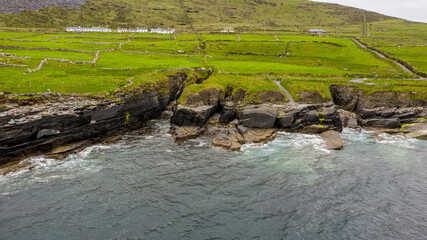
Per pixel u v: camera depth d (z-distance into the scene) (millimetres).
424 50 119562
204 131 53438
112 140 48312
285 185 35938
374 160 43781
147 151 45281
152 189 34531
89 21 197500
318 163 42188
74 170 38156
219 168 40094
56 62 72750
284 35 172250
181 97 58031
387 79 77500
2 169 36062
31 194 32406
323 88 67250
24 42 99250
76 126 44062
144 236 26594
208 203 31984
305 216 30109
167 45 131750
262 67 92000
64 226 27594
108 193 33375
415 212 31203
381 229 28359
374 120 58312
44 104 43812
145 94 57875
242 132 51406
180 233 27156
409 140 52094
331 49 131875
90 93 50188
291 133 53938
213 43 140750
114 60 87000
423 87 66875
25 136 38375
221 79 70062
